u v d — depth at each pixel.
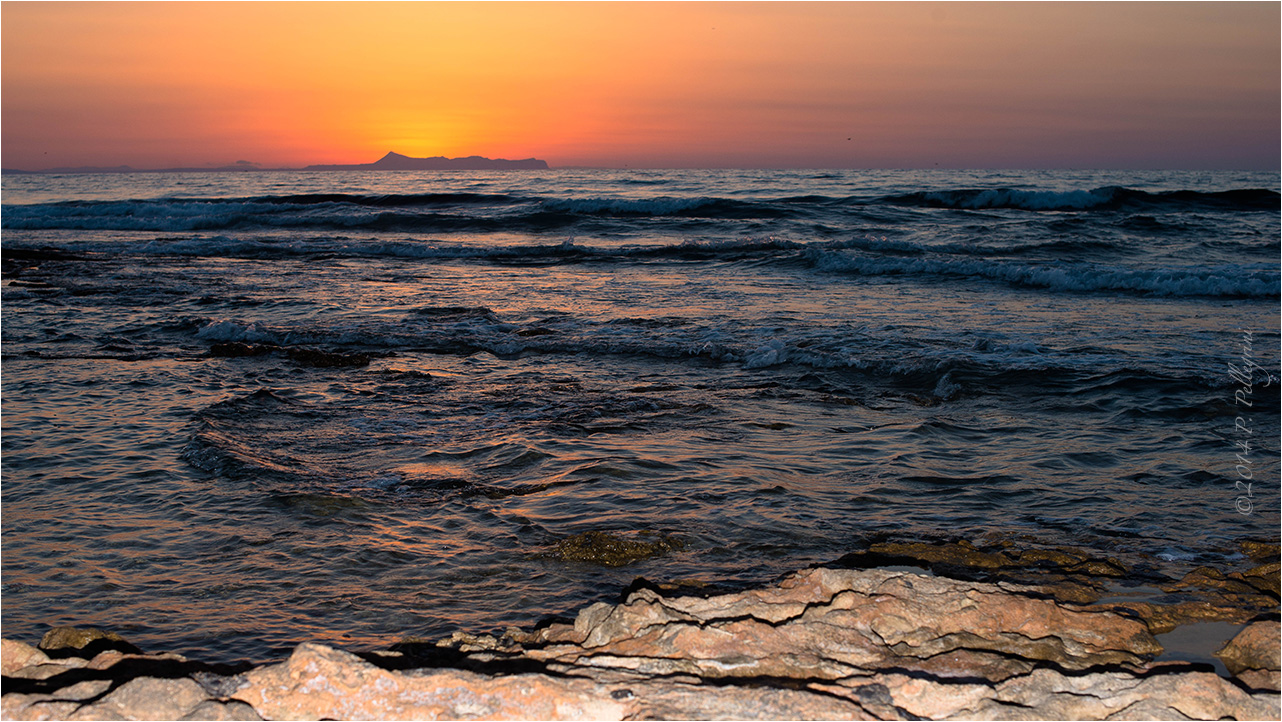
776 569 4.28
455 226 27.52
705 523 4.87
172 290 14.98
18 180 78.50
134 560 4.39
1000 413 7.38
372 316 12.41
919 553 4.42
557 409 7.52
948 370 8.60
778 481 5.61
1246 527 4.78
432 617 3.79
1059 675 2.74
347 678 2.60
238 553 4.48
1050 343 10.09
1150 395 7.73
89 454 6.11
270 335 10.91
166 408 7.42
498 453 6.22
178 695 2.48
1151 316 12.15
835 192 41.22
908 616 3.23
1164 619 3.52
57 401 7.65
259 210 32.06
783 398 7.88
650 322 11.77
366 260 19.86
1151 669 3.02
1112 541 4.59
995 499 5.31
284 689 2.56
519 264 18.98
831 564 4.33
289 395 8.05
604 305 13.36
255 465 5.83
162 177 86.56
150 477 5.63
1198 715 2.51
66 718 2.37
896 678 2.70
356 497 5.30
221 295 14.42
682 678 2.72
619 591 4.05
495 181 58.78
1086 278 15.05
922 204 33.28
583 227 26.66
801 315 12.27
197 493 5.34
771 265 18.00
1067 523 4.89
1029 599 3.41
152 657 3.05
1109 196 32.31
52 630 3.43
